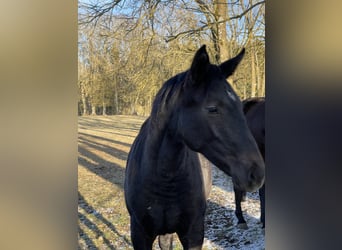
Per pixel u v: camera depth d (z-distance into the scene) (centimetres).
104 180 593
